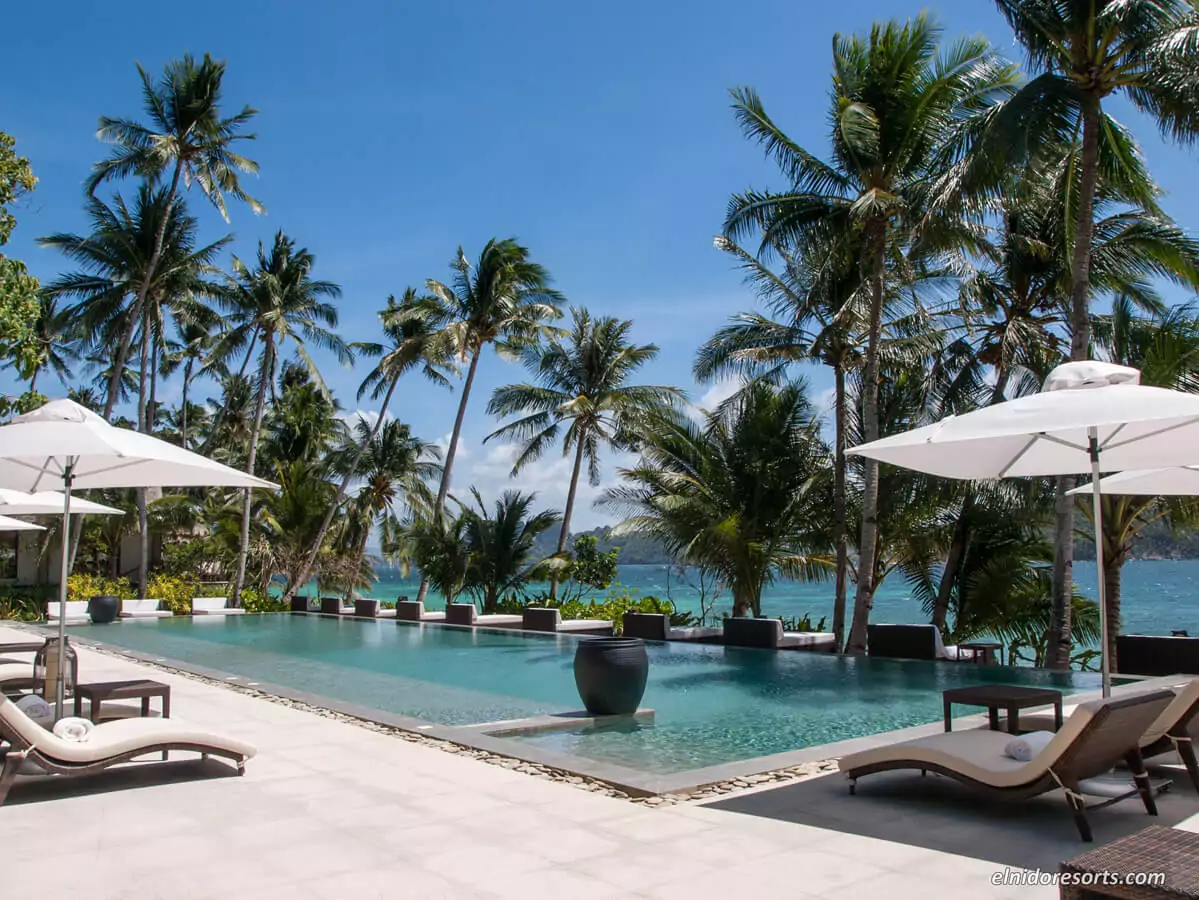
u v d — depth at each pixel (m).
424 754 6.75
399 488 41.50
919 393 19.23
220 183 27.47
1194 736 6.29
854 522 19.22
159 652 16.41
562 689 11.64
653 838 4.59
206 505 35.56
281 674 13.26
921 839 4.53
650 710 9.22
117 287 27.89
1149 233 15.41
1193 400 5.11
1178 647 11.96
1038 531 19.02
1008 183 13.63
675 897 3.75
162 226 26.62
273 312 29.42
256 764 6.38
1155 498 15.23
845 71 16.50
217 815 5.05
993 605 18.61
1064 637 13.28
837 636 18.09
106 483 8.12
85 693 6.75
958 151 14.03
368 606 25.17
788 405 20.06
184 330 39.19
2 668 9.51
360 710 8.64
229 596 29.23
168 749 5.80
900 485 18.53
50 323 28.53
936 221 14.42
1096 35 12.75
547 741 7.98
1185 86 12.09
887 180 16.17
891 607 48.38
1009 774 4.76
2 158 11.24
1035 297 18.41
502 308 28.25
